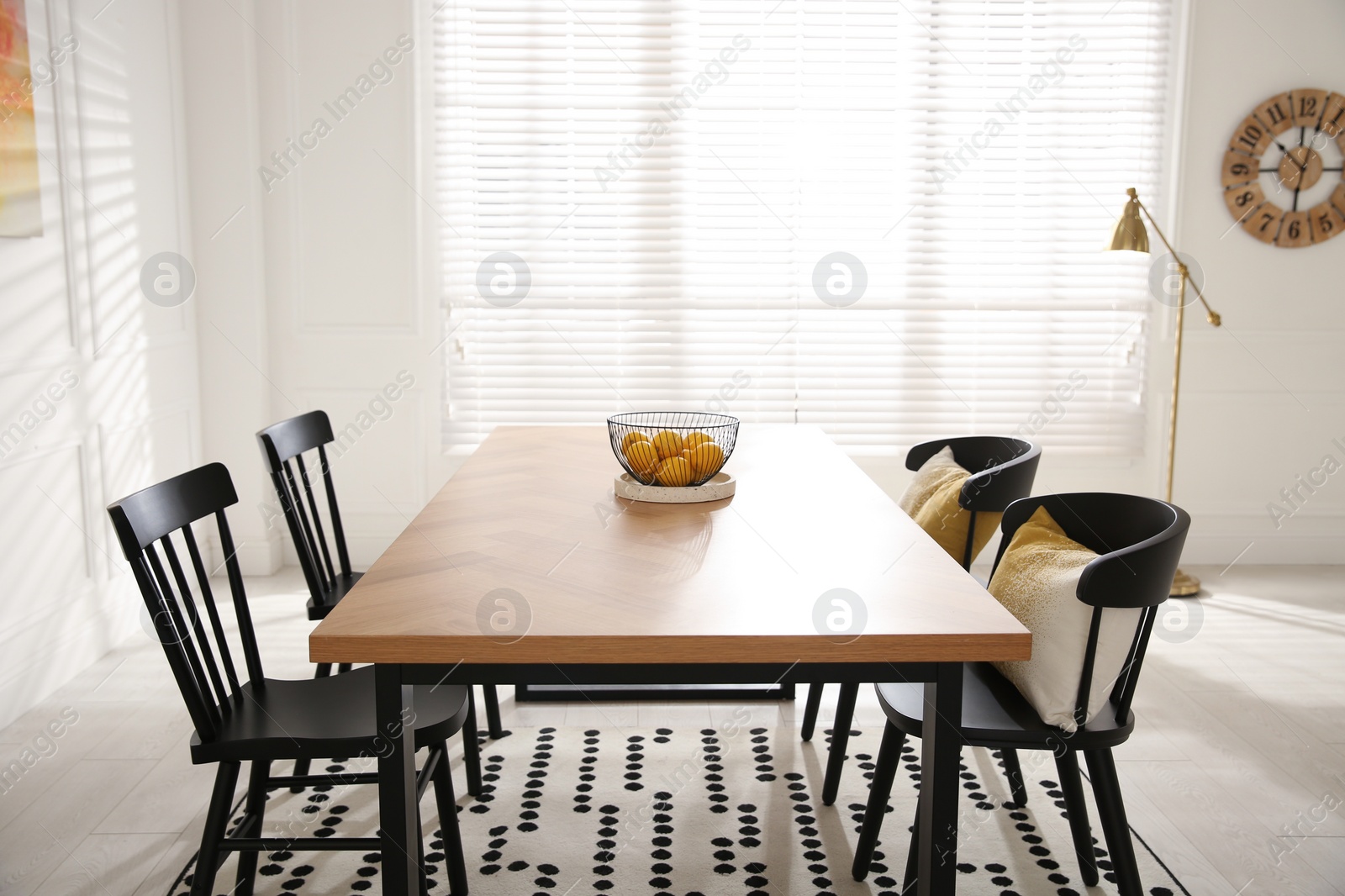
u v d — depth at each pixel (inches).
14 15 114.2
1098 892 84.7
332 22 165.5
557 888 84.7
